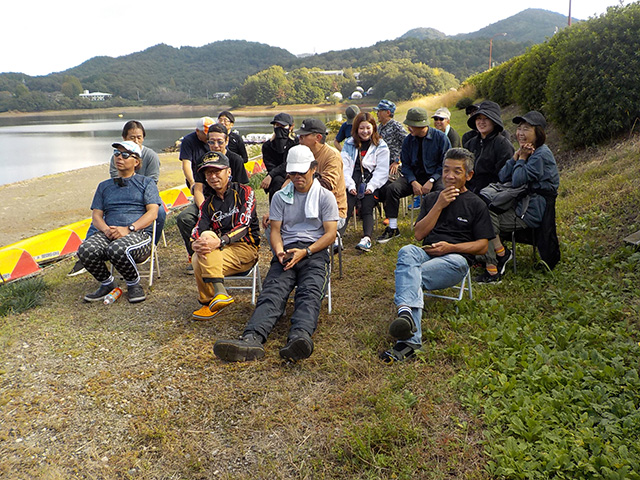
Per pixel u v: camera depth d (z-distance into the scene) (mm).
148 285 5352
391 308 4344
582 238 5242
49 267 6645
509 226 4570
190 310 4648
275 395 3227
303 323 3602
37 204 11438
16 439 2990
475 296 4316
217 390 3324
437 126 7078
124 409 3199
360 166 6203
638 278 4172
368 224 6055
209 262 4168
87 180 15016
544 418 2713
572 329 3496
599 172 7176
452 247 3930
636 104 7934
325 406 3080
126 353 3895
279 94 134125
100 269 4824
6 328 4434
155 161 6074
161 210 5852
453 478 2436
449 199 3961
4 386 3547
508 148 5180
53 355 3932
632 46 7961
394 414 2879
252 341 3607
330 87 139625
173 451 2805
